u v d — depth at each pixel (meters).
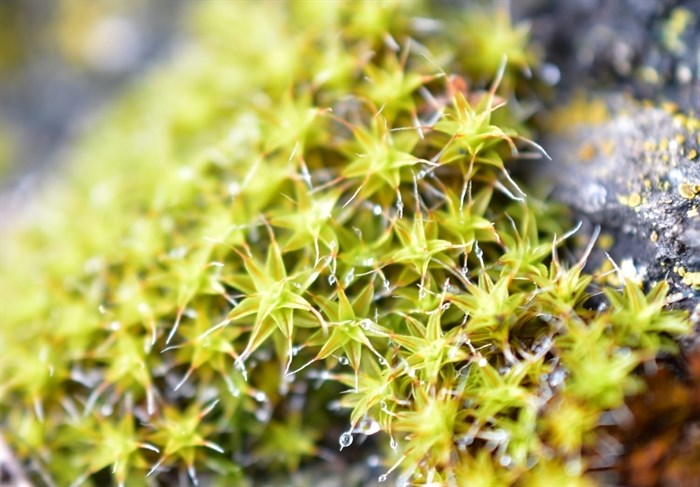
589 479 0.09
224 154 0.10
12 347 0.10
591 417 0.09
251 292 0.09
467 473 0.09
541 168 0.10
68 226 0.11
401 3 0.10
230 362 0.09
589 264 0.09
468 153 0.09
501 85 0.10
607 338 0.09
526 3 0.11
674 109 0.10
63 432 0.10
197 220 0.10
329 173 0.10
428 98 0.10
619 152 0.09
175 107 0.11
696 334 0.09
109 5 0.14
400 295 0.09
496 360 0.09
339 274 0.09
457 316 0.09
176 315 0.10
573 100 0.10
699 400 0.09
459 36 0.10
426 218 0.09
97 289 0.10
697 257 0.09
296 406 0.10
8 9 0.14
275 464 0.10
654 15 0.10
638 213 0.09
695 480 0.09
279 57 0.11
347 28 0.10
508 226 0.09
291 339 0.09
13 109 0.14
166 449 0.09
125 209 0.11
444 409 0.09
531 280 0.09
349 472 0.10
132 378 0.10
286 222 0.09
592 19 0.10
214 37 0.12
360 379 0.09
